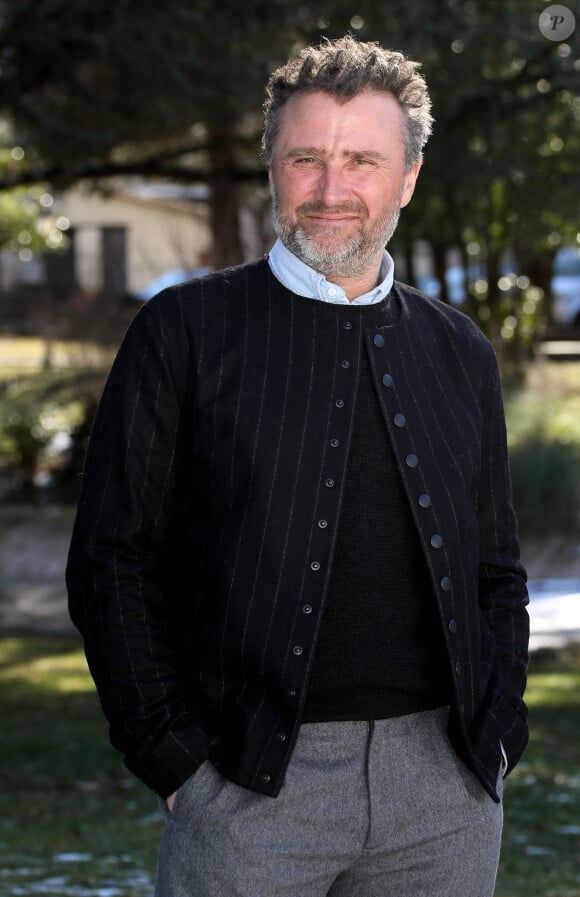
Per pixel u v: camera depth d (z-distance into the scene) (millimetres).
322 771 2814
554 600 14094
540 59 10805
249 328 2908
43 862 5973
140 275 28703
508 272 26859
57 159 13359
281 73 3027
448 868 2928
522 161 11172
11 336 32844
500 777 3000
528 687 10711
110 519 2857
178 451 2893
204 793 2828
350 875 2943
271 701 2805
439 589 2875
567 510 16969
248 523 2811
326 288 2945
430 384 3035
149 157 14625
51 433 20734
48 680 10930
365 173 2932
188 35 11414
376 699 2854
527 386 23188
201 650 2855
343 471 2846
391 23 10656
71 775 7797
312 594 2797
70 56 11586
